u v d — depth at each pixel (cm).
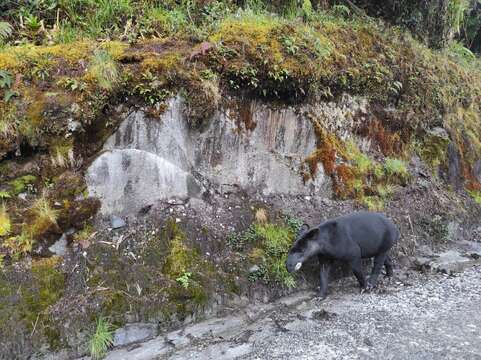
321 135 567
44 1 518
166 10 573
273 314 407
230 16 575
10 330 338
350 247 441
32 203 400
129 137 450
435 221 610
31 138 405
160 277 403
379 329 367
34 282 367
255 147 527
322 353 332
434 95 721
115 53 456
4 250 373
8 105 400
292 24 570
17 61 420
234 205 495
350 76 593
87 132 432
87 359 348
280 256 463
